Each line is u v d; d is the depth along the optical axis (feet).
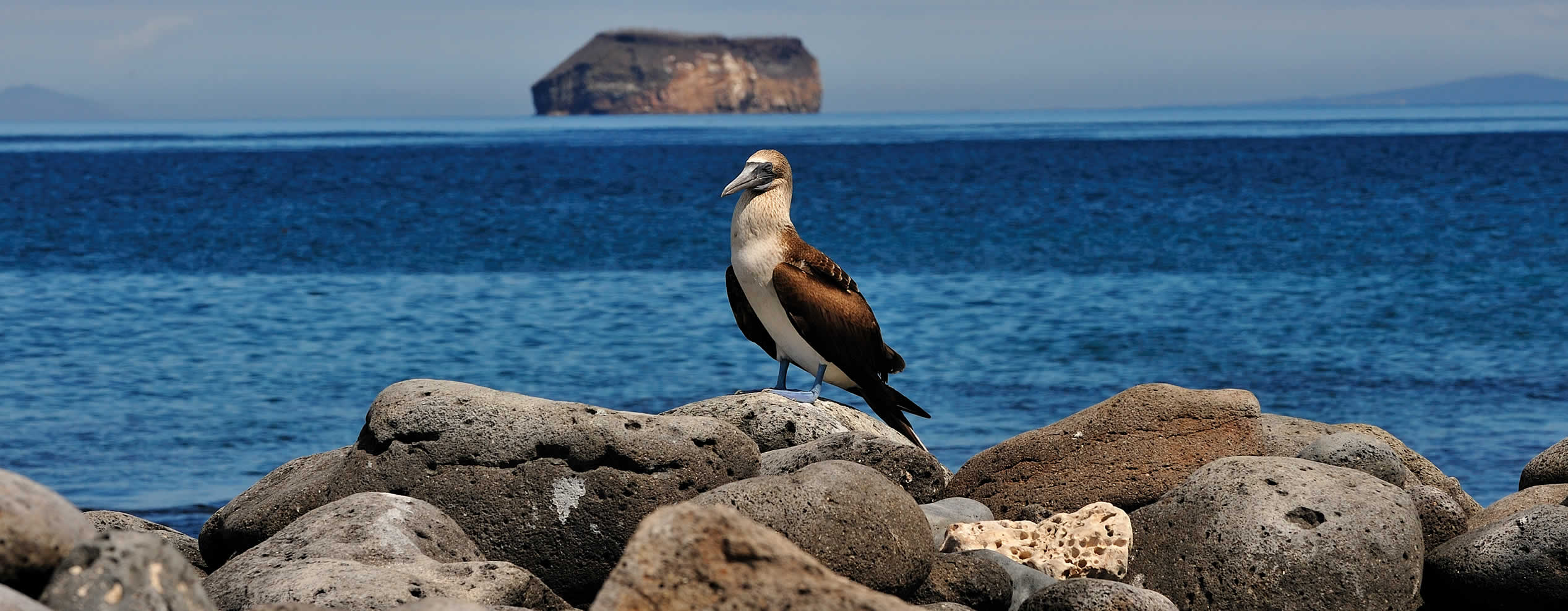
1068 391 64.18
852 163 309.22
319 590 21.75
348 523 24.67
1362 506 26.30
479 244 140.15
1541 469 34.09
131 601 15.99
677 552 15.96
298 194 221.05
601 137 568.82
